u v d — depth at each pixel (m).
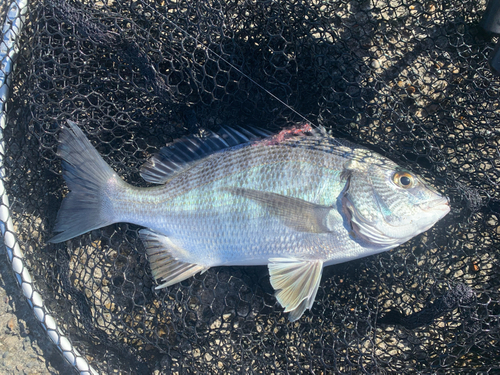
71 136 0.42
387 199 0.41
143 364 0.46
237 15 0.43
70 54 0.43
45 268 0.45
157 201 0.42
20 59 0.45
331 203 0.40
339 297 0.46
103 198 0.43
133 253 0.48
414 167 0.46
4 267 0.48
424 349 0.45
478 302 0.43
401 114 0.44
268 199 0.40
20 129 0.46
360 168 0.41
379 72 0.48
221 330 0.46
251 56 0.44
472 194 0.43
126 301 0.48
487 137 0.45
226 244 0.41
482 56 0.46
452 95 0.46
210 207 0.41
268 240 0.40
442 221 0.46
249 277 0.47
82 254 0.48
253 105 0.45
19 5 0.43
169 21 0.42
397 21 0.47
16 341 0.47
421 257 0.46
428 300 0.44
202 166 0.42
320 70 0.44
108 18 0.42
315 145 0.41
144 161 0.47
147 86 0.44
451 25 0.47
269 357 0.45
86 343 0.46
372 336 0.44
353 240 0.41
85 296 0.46
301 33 0.43
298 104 0.45
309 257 0.41
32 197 0.46
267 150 0.41
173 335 0.47
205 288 0.47
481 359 0.44
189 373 0.45
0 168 0.43
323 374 0.44
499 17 0.42
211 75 0.44
